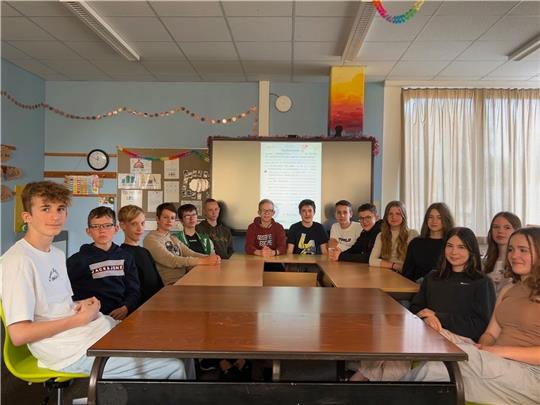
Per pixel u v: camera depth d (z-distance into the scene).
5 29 3.92
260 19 3.67
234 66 4.96
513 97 5.52
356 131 5.02
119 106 5.63
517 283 1.97
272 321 1.70
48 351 1.72
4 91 4.78
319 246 4.43
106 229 2.45
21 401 2.47
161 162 5.59
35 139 5.41
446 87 5.51
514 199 5.46
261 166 5.27
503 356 1.72
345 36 4.04
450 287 2.21
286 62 4.81
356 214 5.19
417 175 5.47
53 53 4.56
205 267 3.30
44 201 1.75
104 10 3.49
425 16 3.55
